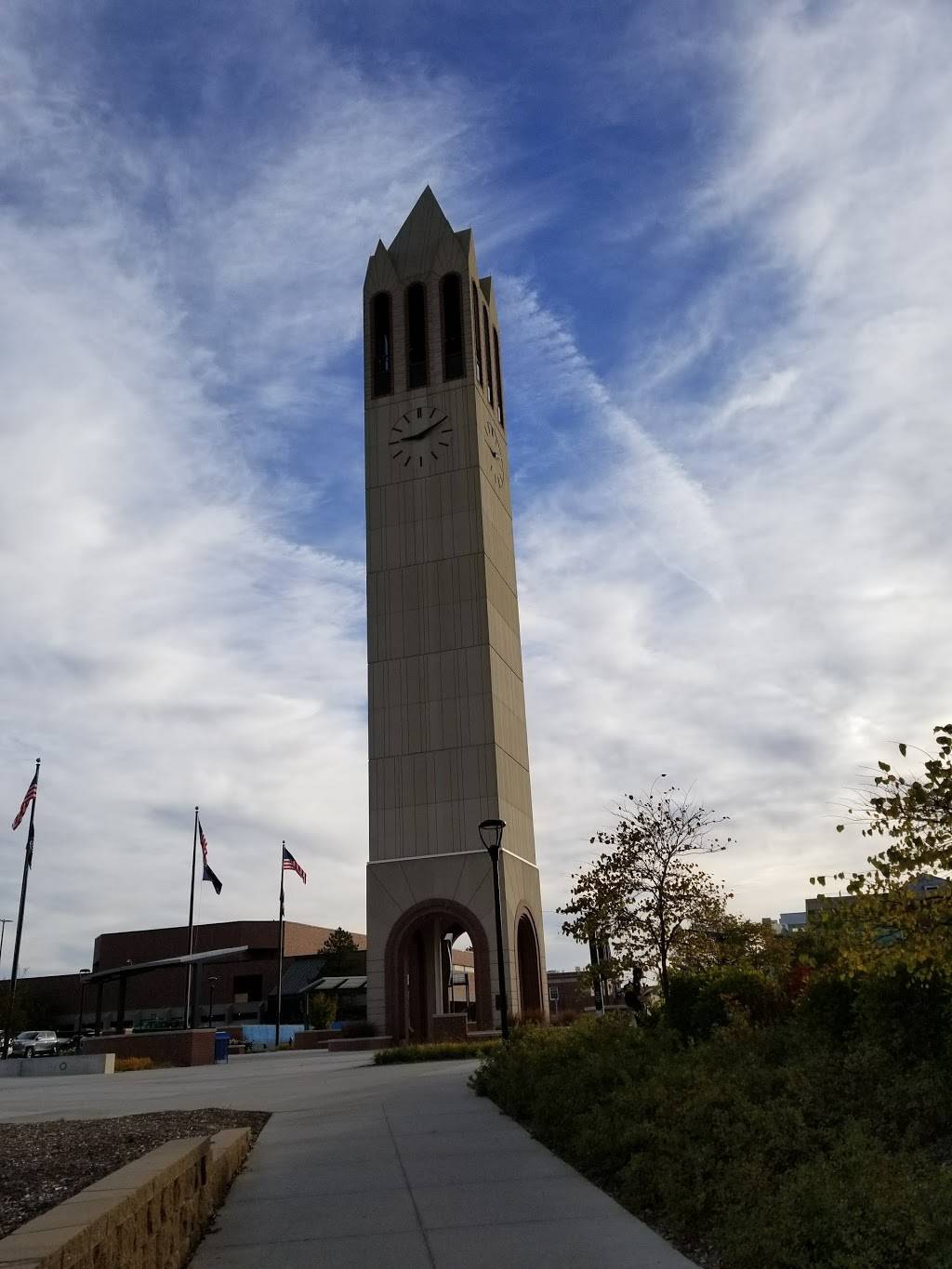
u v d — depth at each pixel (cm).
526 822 5175
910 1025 1198
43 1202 711
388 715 4953
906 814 1073
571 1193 1020
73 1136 1136
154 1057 4053
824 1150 937
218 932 10156
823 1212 704
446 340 5525
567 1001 7444
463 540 5112
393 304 5634
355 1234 881
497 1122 1543
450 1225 900
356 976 9294
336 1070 2956
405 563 5156
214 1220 948
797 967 1950
